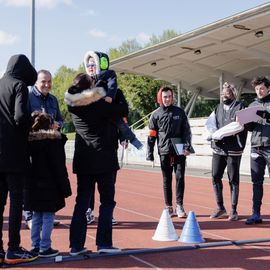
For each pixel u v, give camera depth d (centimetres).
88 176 513
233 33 1788
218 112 741
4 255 489
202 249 552
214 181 757
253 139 697
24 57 489
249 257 517
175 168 761
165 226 604
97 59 517
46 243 512
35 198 502
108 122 509
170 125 745
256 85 683
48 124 501
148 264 491
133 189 1203
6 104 471
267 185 1258
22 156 475
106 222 518
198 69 2511
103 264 490
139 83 3884
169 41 1948
